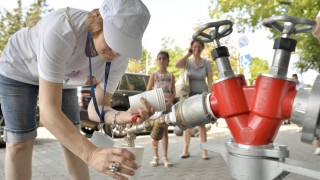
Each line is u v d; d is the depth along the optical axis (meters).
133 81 7.67
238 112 0.82
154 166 4.20
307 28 0.76
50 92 1.22
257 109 0.79
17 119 1.67
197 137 7.64
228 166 0.87
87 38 1.44
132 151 1.10
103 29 1.24
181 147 5.81
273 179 0.76
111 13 1.20
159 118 1.01
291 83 0.77
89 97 6.82
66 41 1.31
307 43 12.17
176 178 3.60
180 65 4.38
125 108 7.26
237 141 0.85
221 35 0.89
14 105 1.67
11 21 13.50
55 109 1.19
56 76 1.24
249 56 9.88
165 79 4.39
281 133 8.70
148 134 7.93
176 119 0.93
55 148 5.65
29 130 1.71
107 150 1.01
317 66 13.66
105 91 1.71
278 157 0.75
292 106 0.74
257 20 11.74
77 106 2.06
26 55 1.62
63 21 1.34
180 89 4.27
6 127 1.69
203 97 0.89
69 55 1.36
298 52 13.80
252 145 0.81
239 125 0.83
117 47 1.19
